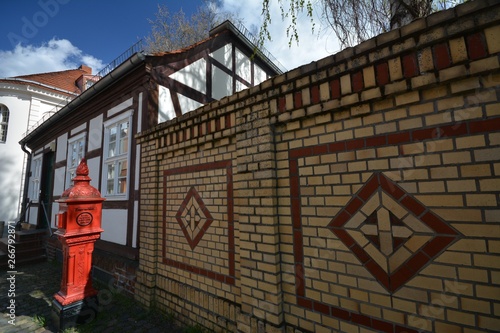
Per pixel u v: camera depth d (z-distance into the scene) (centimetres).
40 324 324
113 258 450
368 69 170
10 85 1320
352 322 173
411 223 154
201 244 291
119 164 540
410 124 157
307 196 202
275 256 210
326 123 194
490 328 127
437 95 149
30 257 670
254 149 232
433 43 146
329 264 187
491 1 126
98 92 567
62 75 1655
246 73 831
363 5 317
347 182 181
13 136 1327
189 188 313
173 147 331
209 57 659
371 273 167
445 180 144
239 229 241
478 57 133
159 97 492
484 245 131
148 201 368
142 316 325
